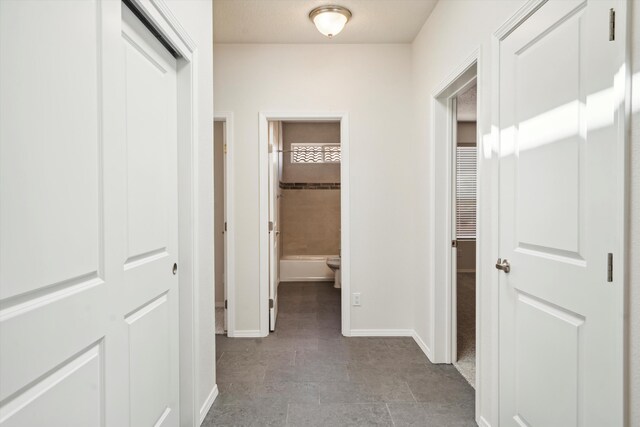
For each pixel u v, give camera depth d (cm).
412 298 321
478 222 191
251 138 316
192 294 177
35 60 82
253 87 316
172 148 168
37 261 82
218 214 417
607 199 107
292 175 602
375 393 221
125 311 124
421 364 263
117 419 117
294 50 316
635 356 99
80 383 99
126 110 127
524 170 150
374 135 319
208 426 187
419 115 299
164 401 159
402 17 275
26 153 79
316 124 605
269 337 317
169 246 164
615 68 104
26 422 81
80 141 98
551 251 134
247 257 318
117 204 116
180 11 162
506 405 165
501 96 167
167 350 162
